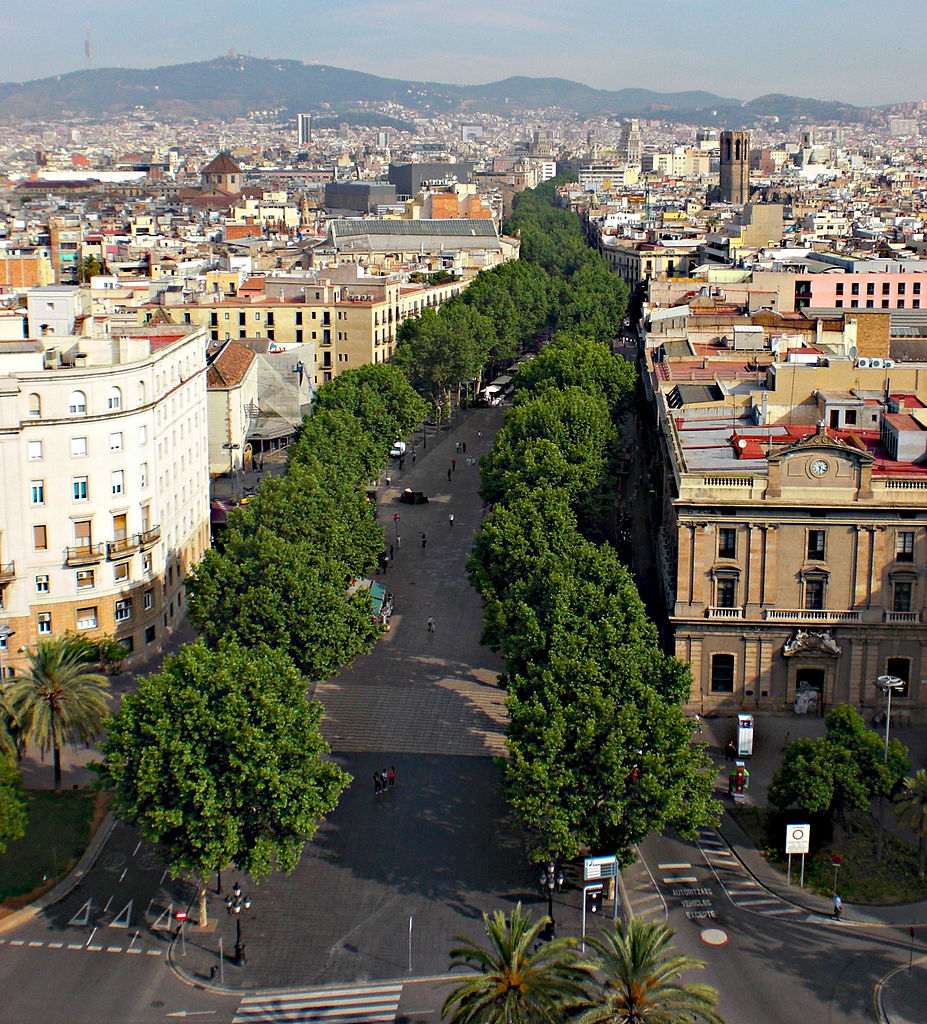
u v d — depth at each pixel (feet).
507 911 345.72
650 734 346.54
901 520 440.45
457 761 434.30
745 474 443.73
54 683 401.70
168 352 539.70
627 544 654.12
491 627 457.68
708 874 363.97
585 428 655.76
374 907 349.00
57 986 314.76
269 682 351.25
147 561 513.86
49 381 471.21
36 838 380.37
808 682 458.91
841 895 352.28
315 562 464.65
